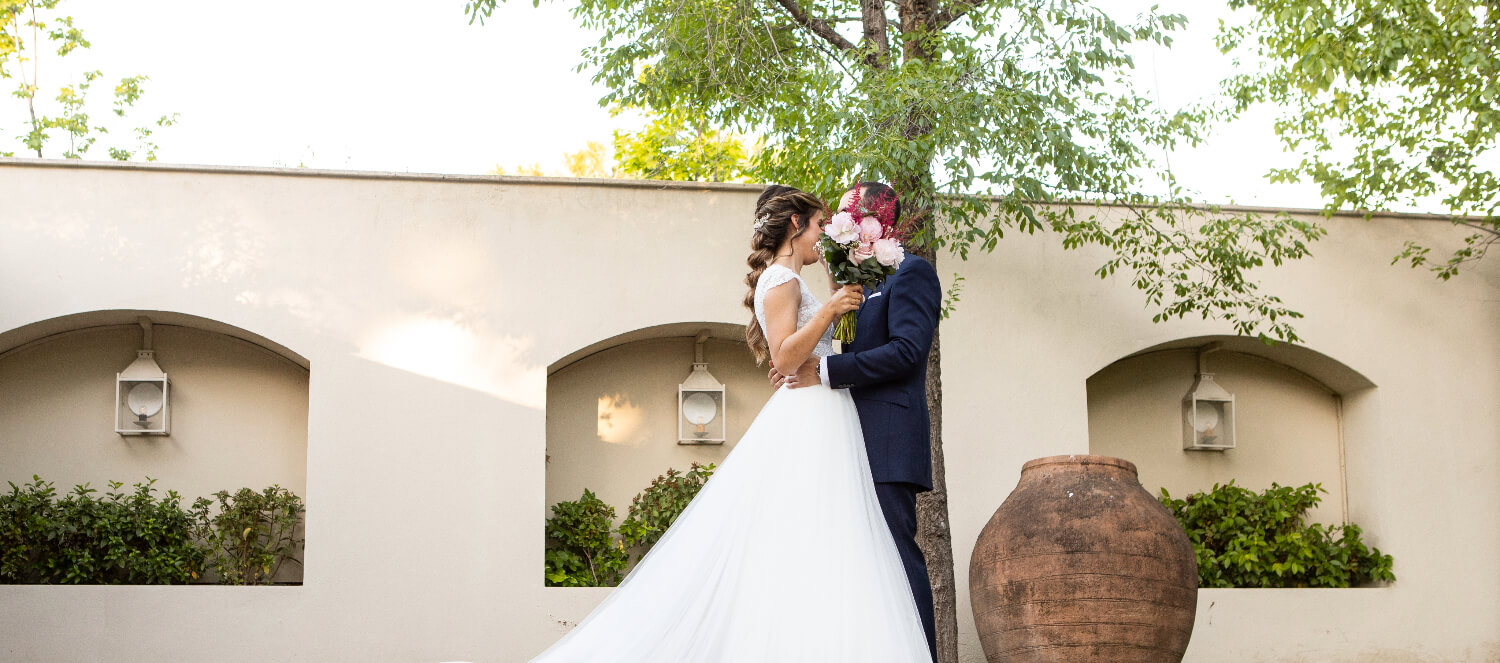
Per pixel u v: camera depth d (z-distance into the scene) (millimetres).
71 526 7852
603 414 8805
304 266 8086
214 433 8430
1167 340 8898
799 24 8633
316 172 8156
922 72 7035
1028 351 8719
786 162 8172
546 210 8375
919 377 3566
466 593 7867
